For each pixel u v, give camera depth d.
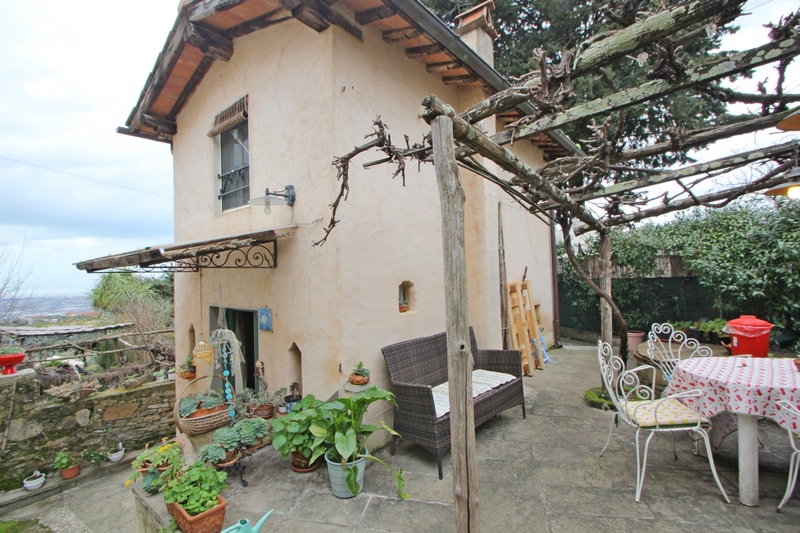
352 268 3.77
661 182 3.97
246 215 4.90
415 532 2.49
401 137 4.45
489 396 3.75
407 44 4.41
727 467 3.08
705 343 5.95
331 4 3.62
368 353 3.86
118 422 7.04
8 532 4.98
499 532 2.44
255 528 2.22
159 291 14.11
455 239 2.11
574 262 4.51
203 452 3.07
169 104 6.29
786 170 3.57
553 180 3.78
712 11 1.86
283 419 3.26
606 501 2.71
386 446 3.82
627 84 8.77
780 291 5.49
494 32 5.98
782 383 2.54
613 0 2.16
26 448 6.08
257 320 4.68
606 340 4.80
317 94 3.85
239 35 4.66
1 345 8.60
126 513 5.27
